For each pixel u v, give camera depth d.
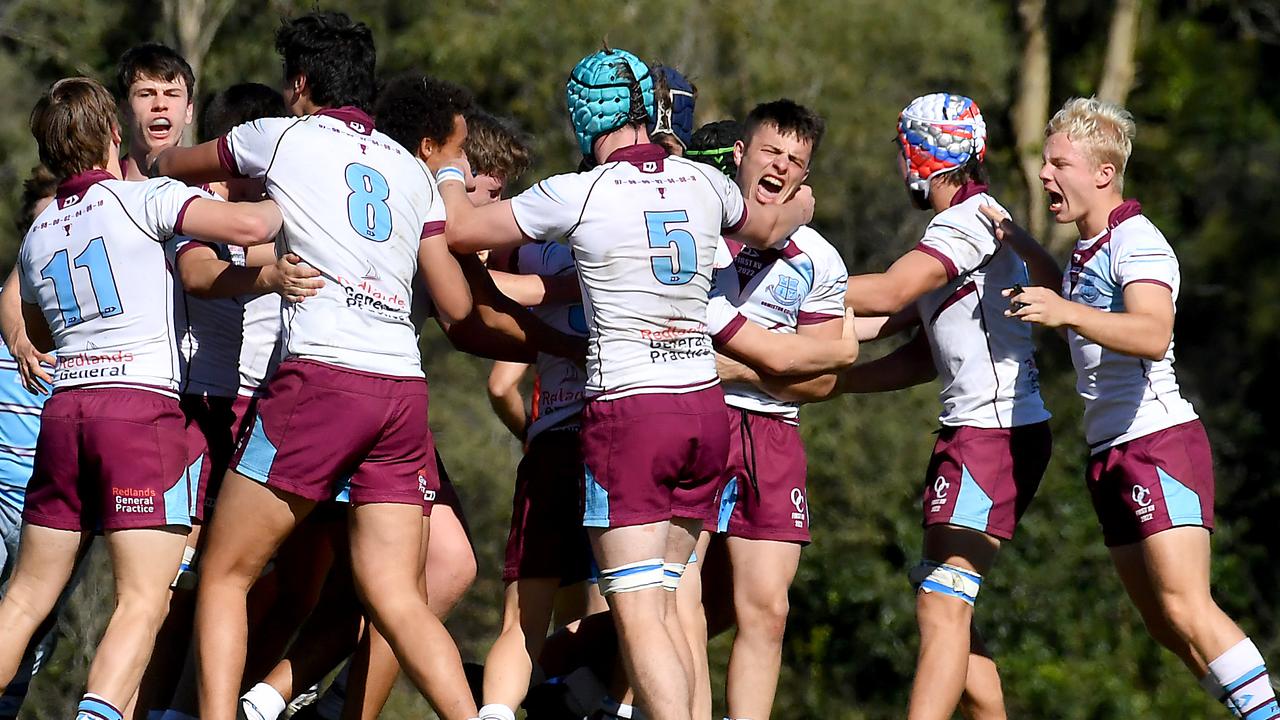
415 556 18.16
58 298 18.31
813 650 51.72
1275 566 56.81
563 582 20.69
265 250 19.17
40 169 22.88
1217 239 67.75
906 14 58.66
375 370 17.53
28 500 18.69
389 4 57.00
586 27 53.91
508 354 19.86
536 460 20.55
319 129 17.73
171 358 18.28
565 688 21.08
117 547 18.02
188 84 20.31
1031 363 21.50
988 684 22.44
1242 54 74.06
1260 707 20.39
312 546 21.16
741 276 20.31
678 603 19.84
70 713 45.41
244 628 17.77
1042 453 21.39
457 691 17.61
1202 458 20.89
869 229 62.75
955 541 21.05
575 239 17.70
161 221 17.84
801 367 19.98
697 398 17.77
